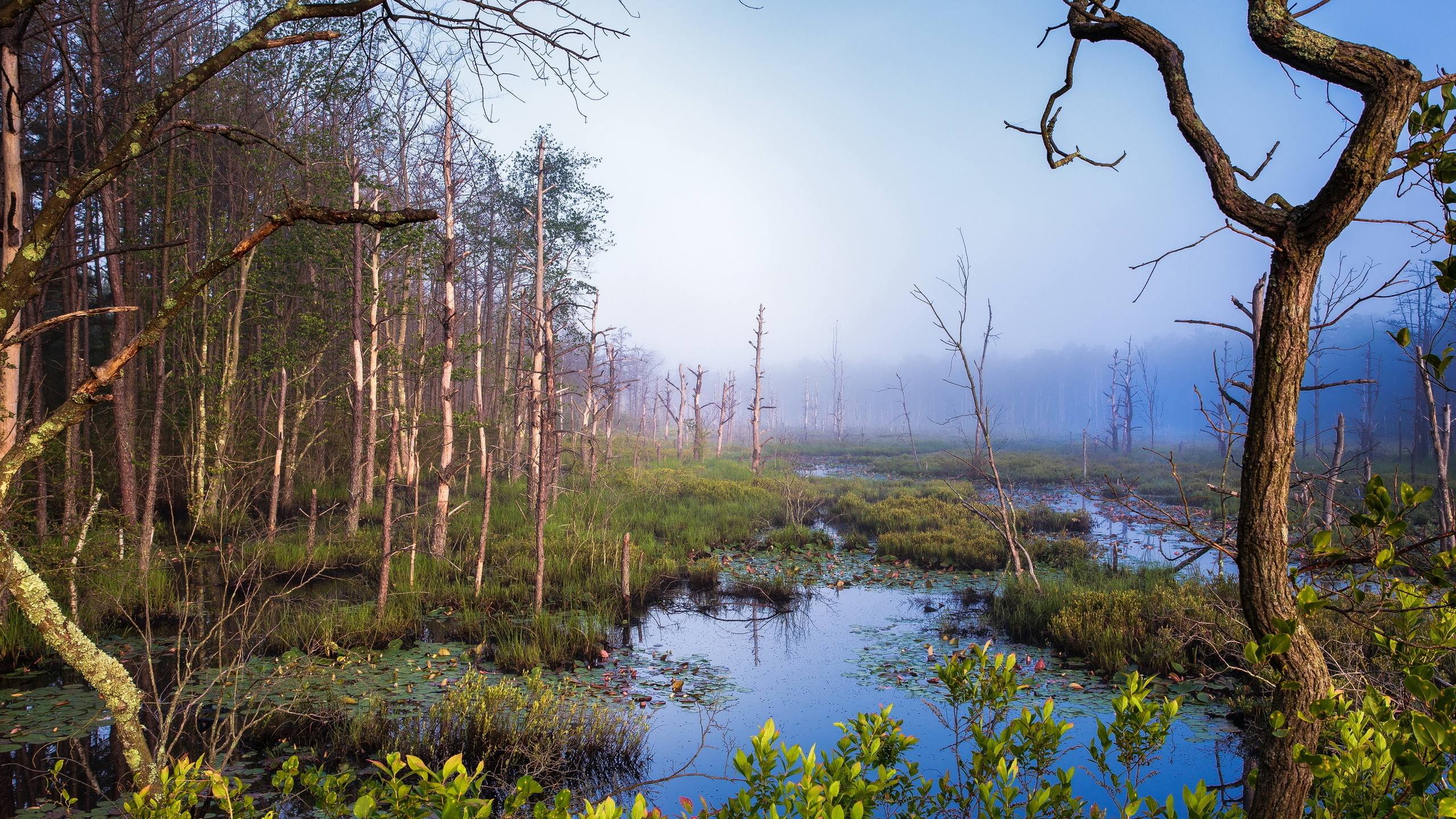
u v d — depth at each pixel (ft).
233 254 7.32
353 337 48.44
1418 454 91.61
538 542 32.68
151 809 8.36
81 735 20.33
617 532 49.80
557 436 38.37
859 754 8.40
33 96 12.23
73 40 29.73
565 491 60.64
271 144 7.89
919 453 143.54
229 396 50.14
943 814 10.07
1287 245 5.78
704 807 8.09
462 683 22.74
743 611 36.19
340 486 65.77
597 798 17.95
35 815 16.52
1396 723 7.52
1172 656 26.20
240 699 22.35
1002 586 39.91
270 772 18.51
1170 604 29.14
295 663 25.08
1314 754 6.05
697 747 20.81
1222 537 13.96
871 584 41.34
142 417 52.34
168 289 37.50
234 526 42.88
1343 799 7.64
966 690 9.37
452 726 20.72
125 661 25.52
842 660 28.48
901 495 74.59
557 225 67.92
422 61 11.51
